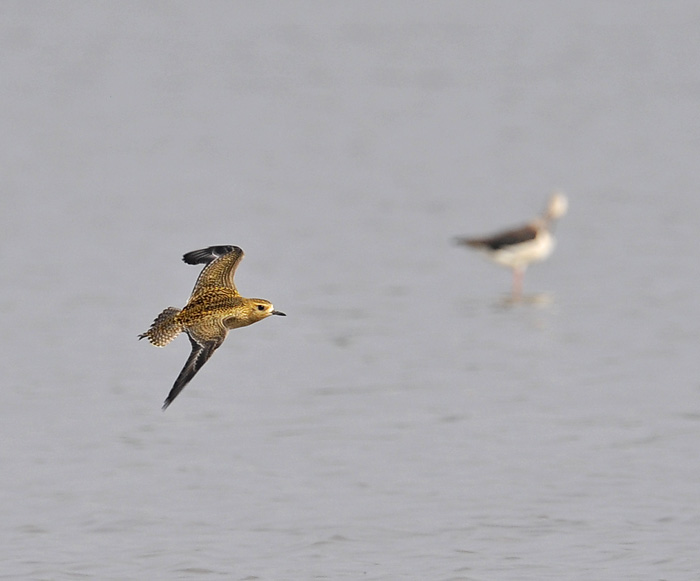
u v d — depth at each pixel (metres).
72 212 35.78
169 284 26.62
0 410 17.98
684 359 20.73
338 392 18.91
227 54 82.62
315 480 15.06
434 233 33.56
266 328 23.09
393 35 92.19
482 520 13.73
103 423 17.41
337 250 30.84
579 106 61.03
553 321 23.75
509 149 49.62
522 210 37.47
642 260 29.50
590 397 18.61
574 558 12.72
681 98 62.41
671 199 38.12
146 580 12.30
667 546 12.98
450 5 110.81
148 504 14.34
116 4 108.12
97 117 58.22
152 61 78.94
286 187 41.19
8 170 43.75
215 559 12.80
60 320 23.38
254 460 15.85
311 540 13.21
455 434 16.83
